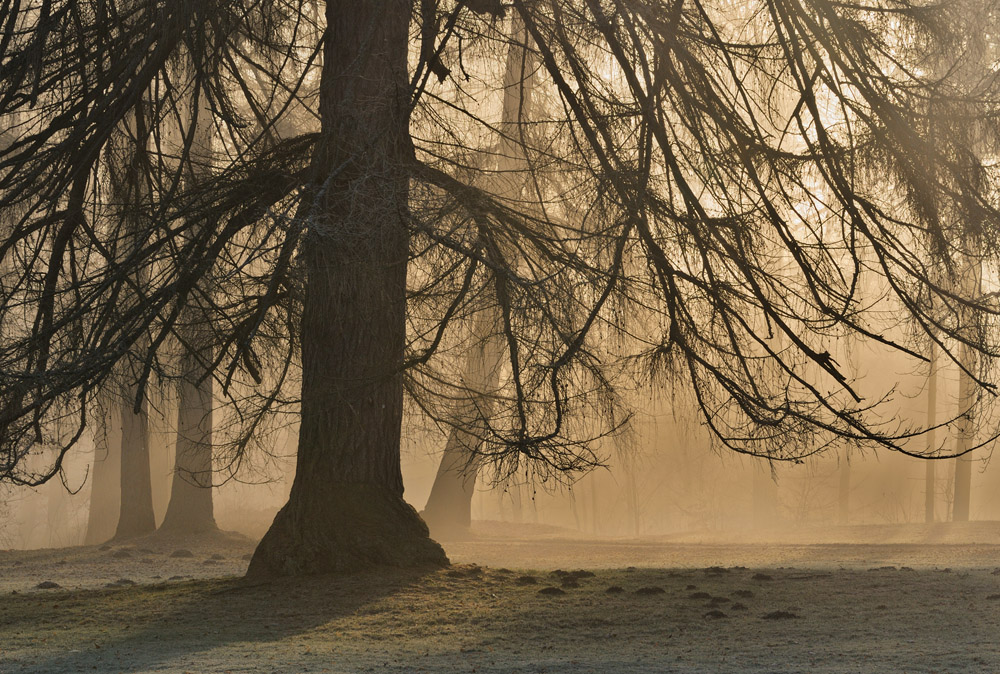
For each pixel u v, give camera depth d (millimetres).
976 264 13484
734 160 12977
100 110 13359
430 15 13430
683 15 13180
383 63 14641
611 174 11867
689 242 13391
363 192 12078
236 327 13805
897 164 13031
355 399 14734
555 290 12438
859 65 13352
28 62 13180
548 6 12828
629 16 12320
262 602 13258
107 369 12641
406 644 10531
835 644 9695
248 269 13578
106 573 22734
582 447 12367
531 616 11914
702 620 11453
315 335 14742
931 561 22688
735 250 12555
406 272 13984
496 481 12188
